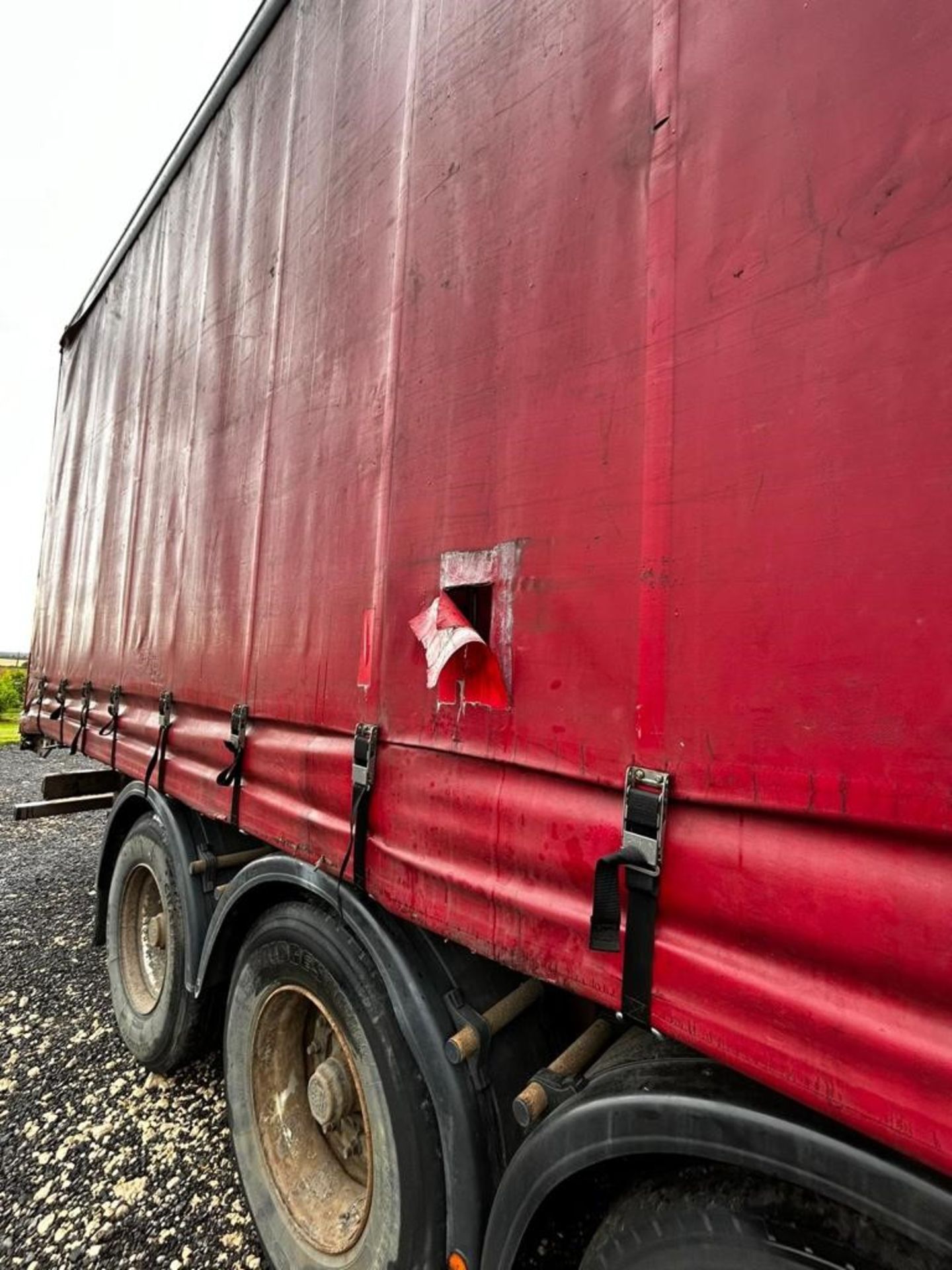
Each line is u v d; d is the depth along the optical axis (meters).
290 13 2.23
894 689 0.73
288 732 1.86
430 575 1.38
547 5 1.25
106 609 3.40
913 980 0.70
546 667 1.12
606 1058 1.17
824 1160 0.78
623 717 0.99
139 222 3.41
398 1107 1.41
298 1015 1.93
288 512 1.90
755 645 0.85
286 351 2.00
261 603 2.00
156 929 2.62
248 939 1.96
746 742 0.85
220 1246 1.97
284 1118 1.90
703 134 0.96
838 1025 0.75
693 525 0.93
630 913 0.96
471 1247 1.25
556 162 1.19
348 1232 1.63
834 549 0.79
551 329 1.17
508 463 1.22
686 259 0.97
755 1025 0.82
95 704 3.53
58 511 4.64
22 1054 2.89
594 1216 1.25
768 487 0.85
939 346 0.72
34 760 12.07
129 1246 1.97
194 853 2.41
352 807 1.55
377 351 1.61
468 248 1.36
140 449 3.08
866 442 0.77
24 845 6.40
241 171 2.43
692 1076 0.97
